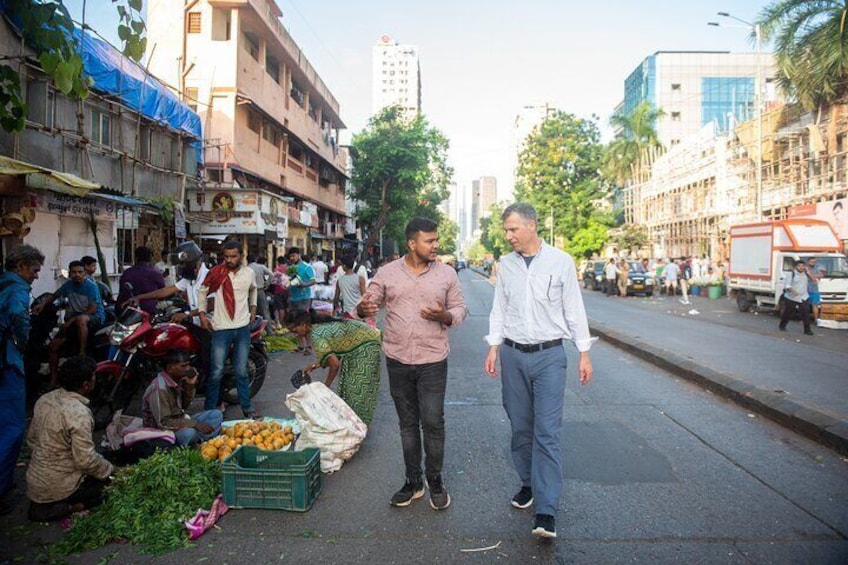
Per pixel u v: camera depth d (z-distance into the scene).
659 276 33.41
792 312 14.63
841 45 20.61
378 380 5.57
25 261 4.63
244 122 21.39
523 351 3.84
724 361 9.91
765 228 19.36
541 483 3.61
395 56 132.25
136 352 6.09
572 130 51.19
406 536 3.62
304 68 28.28
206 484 4.06
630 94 80.81
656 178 47.81
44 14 4.36
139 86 13.71
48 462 3.82
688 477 4.60
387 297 4.10
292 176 27.72
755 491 4.32
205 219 16.23
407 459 4.12
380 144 31.75
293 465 4.11
